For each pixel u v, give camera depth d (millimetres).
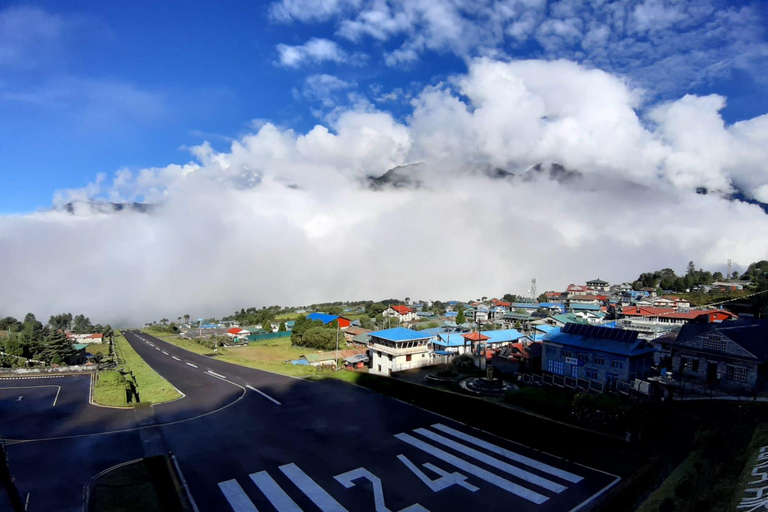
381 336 83812
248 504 31906
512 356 75312
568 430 44969
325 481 35281
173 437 45188
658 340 73812
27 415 52938
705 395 47062
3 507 30266
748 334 51250
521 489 33875
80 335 198500
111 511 30438
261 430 47094
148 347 150750
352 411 53312
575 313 139250
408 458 39438
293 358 107562
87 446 42562
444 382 69438
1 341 115875
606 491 33344
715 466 32938
